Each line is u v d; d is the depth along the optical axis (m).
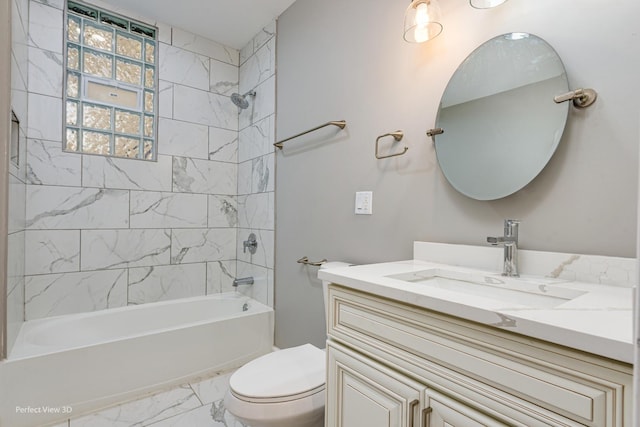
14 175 1.62
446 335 0.67
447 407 0.66
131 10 2.27
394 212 1.44
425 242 1.29
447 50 1.25
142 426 1.52
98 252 2.19
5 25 1.45
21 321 1.85
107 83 2.23
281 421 1.07
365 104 1.59
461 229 1.20
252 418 1.07
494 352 0.60
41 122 1.98
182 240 2.53
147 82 2.38
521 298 0.90
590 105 0.90
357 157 1.63
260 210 2.46
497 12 1.11
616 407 0.46
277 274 2.25
